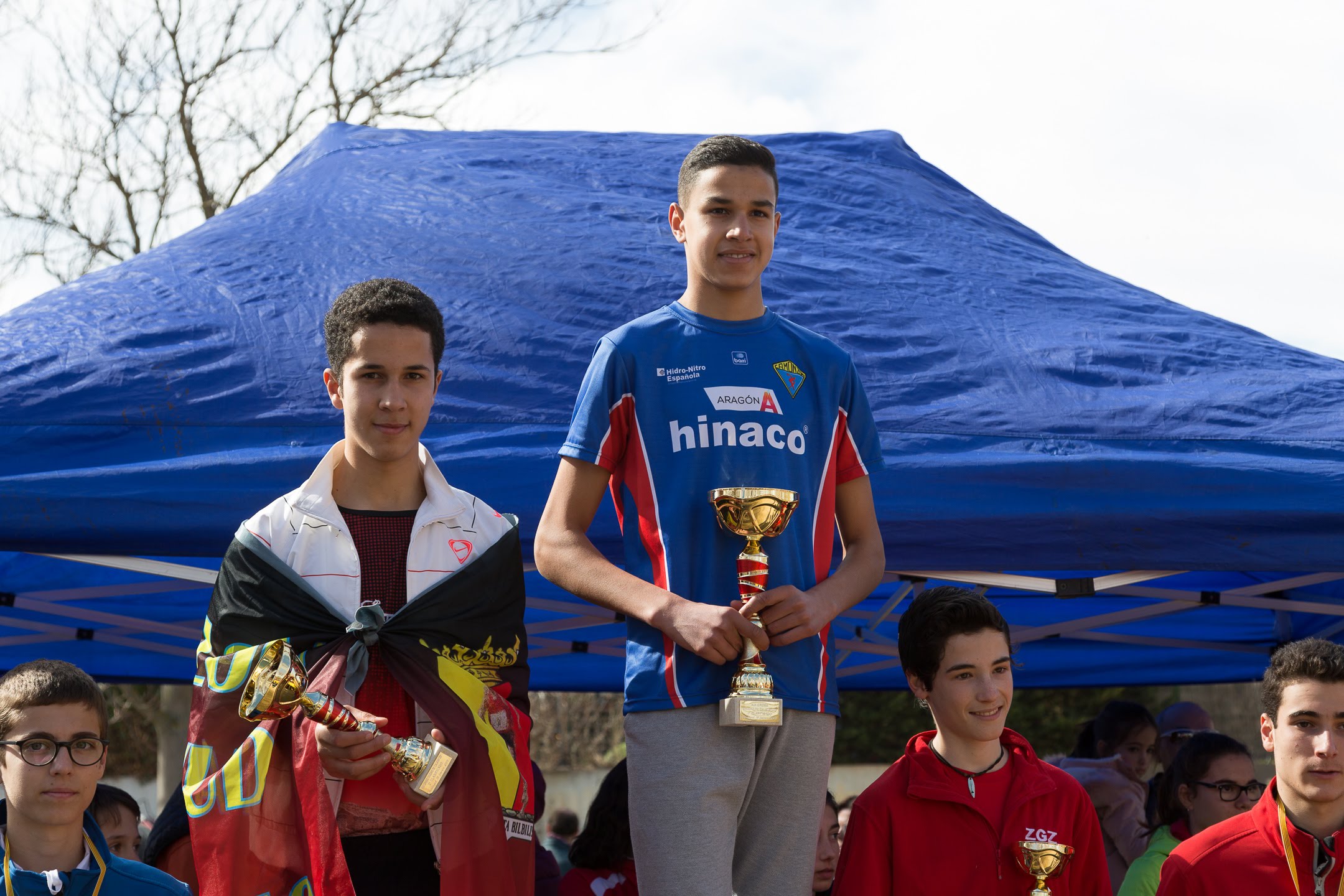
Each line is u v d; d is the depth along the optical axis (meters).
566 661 7.23
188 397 3.44
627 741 2.63
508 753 2.50
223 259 4.16
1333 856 2.84
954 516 3.43
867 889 2.83
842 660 6.93
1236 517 3.47
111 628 5.81
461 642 2.54
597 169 5.22
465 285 4.07
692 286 2.85
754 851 2.60
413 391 2.61
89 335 3.59
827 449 2.77
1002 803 2.90
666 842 2.50
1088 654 7.08
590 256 4.27
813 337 2.86
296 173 5.29
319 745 2.35
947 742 2.96
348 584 2.55
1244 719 17.41
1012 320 4.25
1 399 3.32
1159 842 4.06
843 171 5.43
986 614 2.96
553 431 3.54
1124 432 3.63
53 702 2.50
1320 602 4.59
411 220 4.54
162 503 3.22
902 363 3.89
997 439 3.59
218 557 3.32
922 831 2.87
